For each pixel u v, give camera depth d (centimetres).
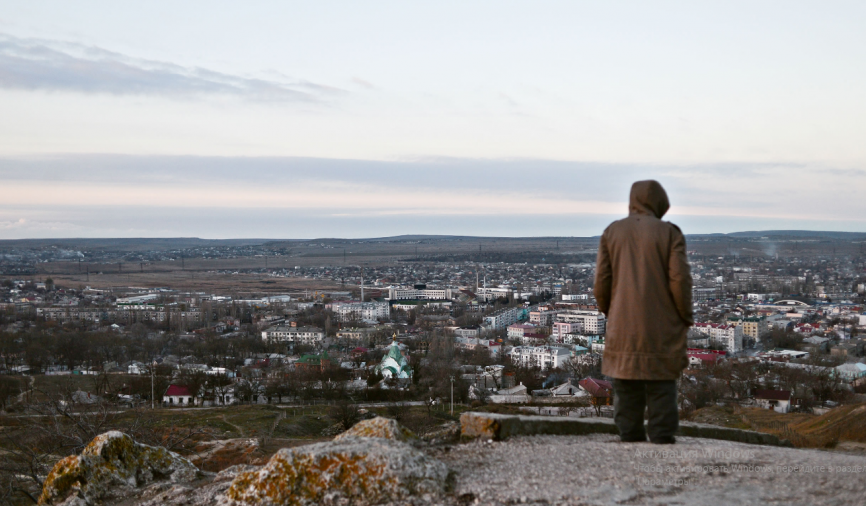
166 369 16525
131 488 1659
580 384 12950
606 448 1436
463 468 1295
